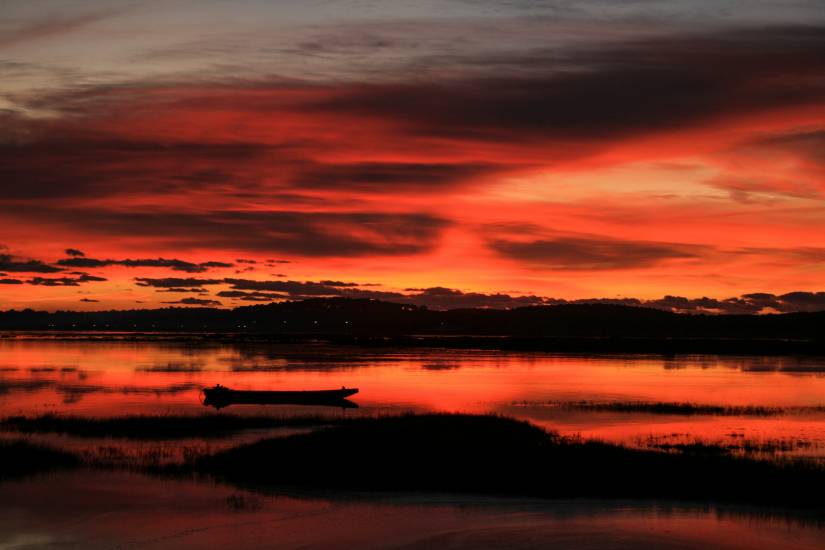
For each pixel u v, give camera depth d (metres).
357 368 97.62
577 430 43.94
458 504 28.67
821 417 50.28
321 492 30.02
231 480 31.69
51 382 76.94
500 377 84.19
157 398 62.03
